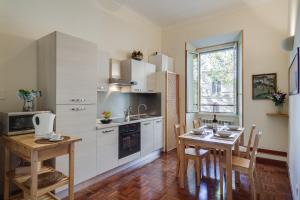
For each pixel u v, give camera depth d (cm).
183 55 471
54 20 272
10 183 216
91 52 263
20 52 237
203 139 242
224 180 271
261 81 366
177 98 463
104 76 324
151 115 433
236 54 444
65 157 229
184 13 414
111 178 284
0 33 221
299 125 184
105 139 281
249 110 379
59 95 223
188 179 283
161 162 357
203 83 502
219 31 416
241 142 352
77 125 243
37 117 190
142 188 254
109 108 361
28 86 243
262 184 265
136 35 426
